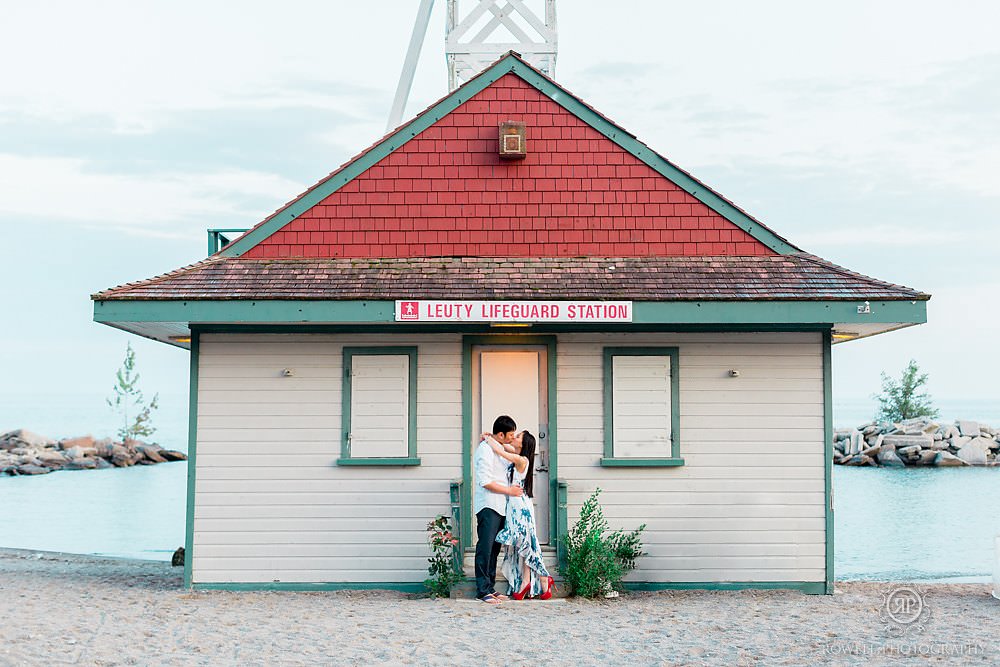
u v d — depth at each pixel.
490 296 13.35
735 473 14.12
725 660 9.65
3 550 20.48
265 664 9.41
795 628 11.05
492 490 12.83
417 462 14.05
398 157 15.09
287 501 14.03
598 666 9.47
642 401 14.20
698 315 13.35
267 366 14.21
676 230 14.98
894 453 51.06
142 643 10.16
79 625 10.95
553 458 14.10
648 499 14.06
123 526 27.84
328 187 15.01
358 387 14.20
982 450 51.03
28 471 46.66
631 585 13.91
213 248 15.88
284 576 13.92
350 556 13.97
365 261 14.69
